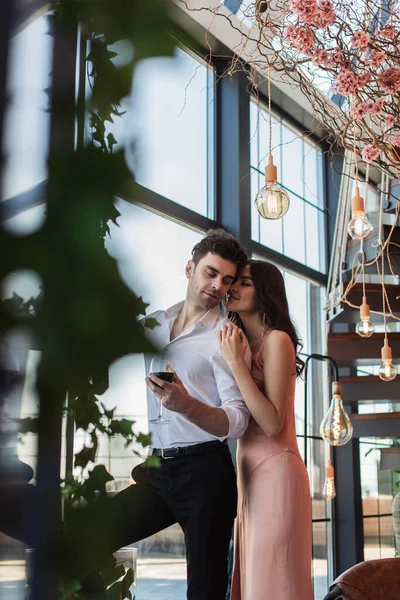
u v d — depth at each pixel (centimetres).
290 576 212
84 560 31
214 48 489
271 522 214
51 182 30
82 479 48
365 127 259
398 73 235
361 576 192
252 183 537
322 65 238
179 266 452
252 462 223
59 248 28
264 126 564
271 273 233
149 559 397
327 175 652
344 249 480
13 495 29
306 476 224
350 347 474
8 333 27
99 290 29
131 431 50
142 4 33
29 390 28
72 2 33
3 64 29
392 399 459
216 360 216
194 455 214
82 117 33
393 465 482
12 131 29
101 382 30
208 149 498
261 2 252
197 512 211
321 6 227
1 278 27
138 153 33
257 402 209
